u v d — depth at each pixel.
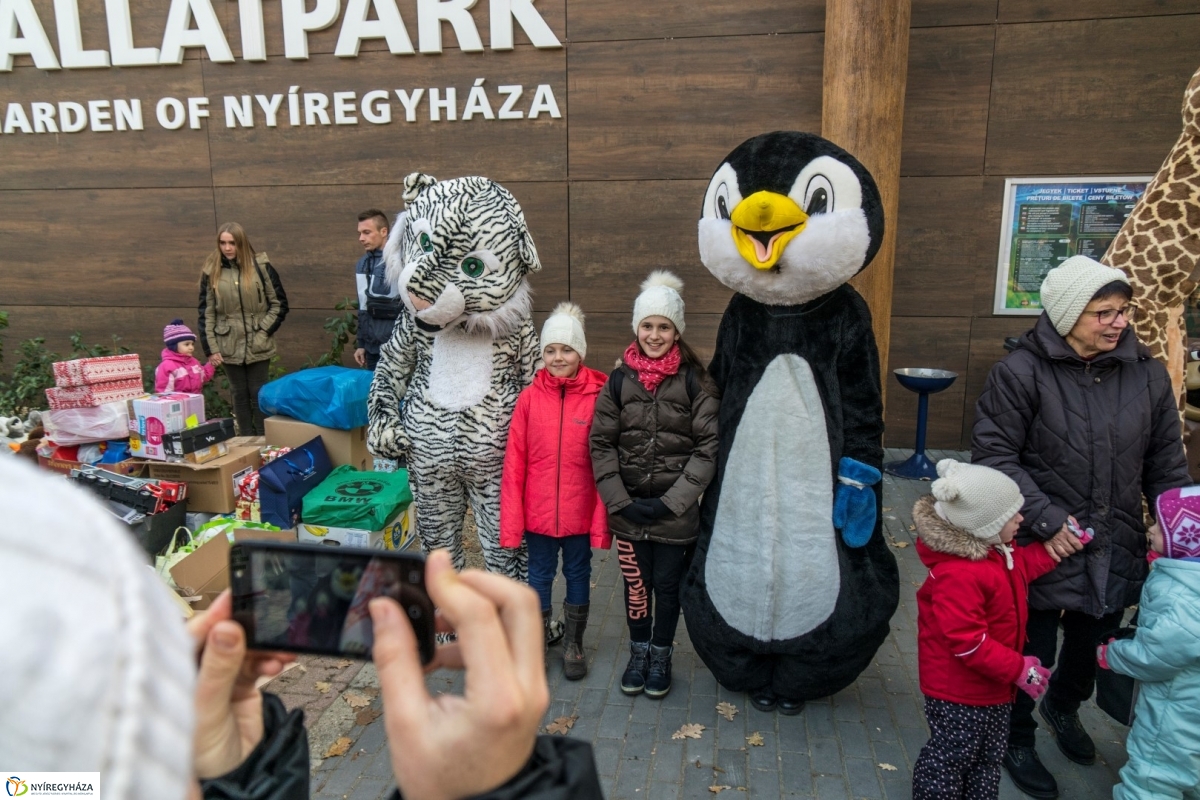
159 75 6.42
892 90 4.37
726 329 3.08
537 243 6.27
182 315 6.83
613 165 6.07
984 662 2.25
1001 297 5.89
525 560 3.66
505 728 0.71
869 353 2.84
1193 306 5.59
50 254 6.88
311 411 4.69
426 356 3.50
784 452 2.85
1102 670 2.57
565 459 3.18
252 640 0.98
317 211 6.46
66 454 4.41
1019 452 2.72
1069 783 2.75
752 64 5.78
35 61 6.48
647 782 2.79
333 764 2.89
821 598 2.87
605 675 3.43
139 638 0.39
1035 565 2.60
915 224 5.91
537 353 3.57
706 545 3.07
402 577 0.96
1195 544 2.18
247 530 3.77
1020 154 5.70
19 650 0.35
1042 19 5.50
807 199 2.64
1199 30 5.34
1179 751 2.17
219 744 0.93
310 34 6.18
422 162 6.27
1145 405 2.60
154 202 6.65
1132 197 5.60
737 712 3.17
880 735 3.03
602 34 5.88
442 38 6.03
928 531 2.33
